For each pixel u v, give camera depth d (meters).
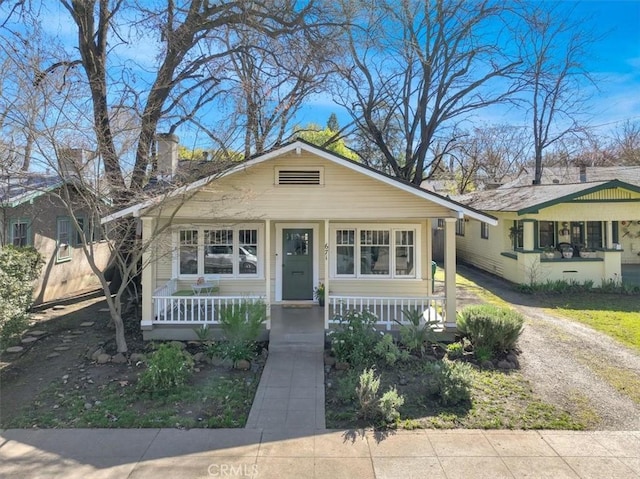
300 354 8.62
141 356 8.09
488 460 4.88
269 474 4.58
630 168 24.08
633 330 10.51
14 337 8.79
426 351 8.72
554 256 16.58
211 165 8.79
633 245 21.06
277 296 11.83
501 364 7.96
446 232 9.70
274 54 13.16
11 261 10.39
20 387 7.00
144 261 9.65
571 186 17.11
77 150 7.91
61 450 5.04
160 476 4.52
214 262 11.73
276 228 11.84
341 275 11.84
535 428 5.69
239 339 8.30
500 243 18.83
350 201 9.68
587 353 8.79
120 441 5.25
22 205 12.99
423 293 11.76
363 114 21.14
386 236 11.84
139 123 9.01
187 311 10.66
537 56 19.83
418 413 6.07
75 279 16.08
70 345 9.17
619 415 6.07
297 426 5.68
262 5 12.23
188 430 5.55
